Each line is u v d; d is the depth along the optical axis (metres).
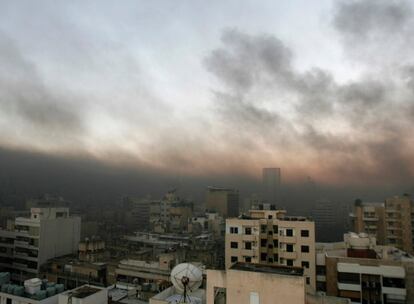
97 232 132.25
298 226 59.97
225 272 28.36
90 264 71.81
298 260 59.00
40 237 79.12
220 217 144.75
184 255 79.88
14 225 84.19
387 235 89.62
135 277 67.19
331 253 63.28
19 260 80.19
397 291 51.34
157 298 35.66
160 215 169.75
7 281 48.97
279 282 26.03
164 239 109.44
